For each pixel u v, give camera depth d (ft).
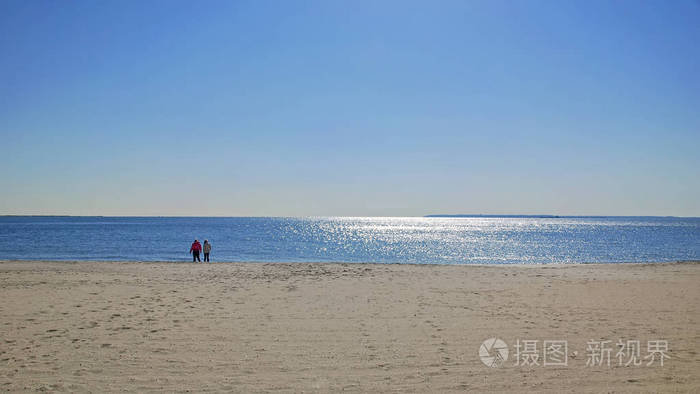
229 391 18.80
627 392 18.76
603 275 62.54
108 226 416.05
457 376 20.66
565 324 30.89
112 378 20.33
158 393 18.60
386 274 62.80
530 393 18.66
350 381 19.98
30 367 21.74
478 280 55.77
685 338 27.25
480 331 28.86
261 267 73.26
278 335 27.76
